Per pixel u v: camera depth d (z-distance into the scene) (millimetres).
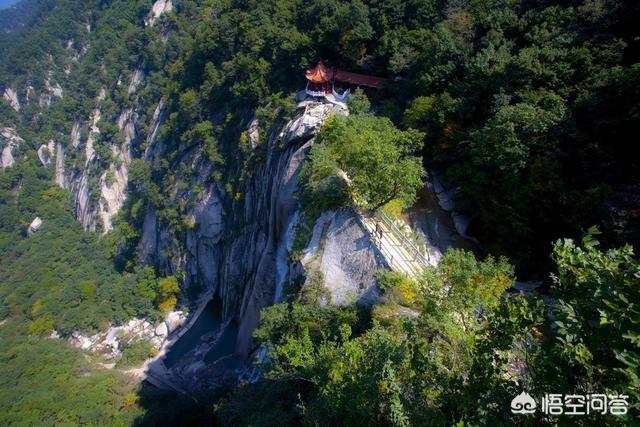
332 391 12773
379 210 25766
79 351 53156
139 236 69312
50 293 66250
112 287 64125
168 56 84938
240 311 47844
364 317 21109
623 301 7301
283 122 41312
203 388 42781
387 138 25719
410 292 19672
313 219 28000
